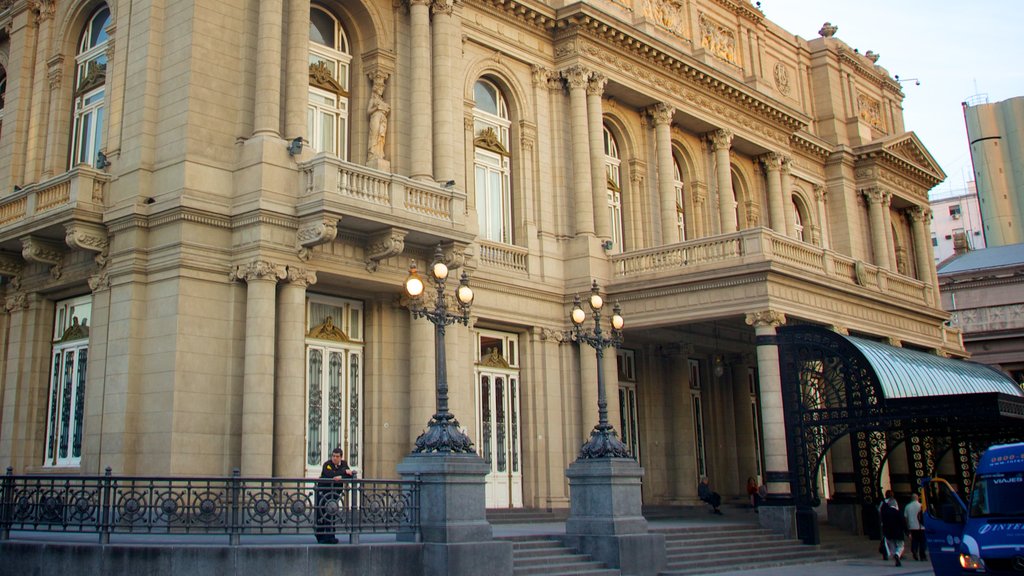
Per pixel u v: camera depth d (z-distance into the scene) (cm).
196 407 2280
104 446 2323
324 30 2867
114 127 2561
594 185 3366
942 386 3048
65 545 1694
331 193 2369
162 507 1725
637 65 3606
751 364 4084
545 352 3184
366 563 1686
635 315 3203
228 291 2384
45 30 2930
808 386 2955
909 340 3709
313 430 2533
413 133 2836
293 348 2369
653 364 3628
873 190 4891
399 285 2655
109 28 2672
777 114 4225
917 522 2772
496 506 3000
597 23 3391
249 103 2512
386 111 2834
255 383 2294
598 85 3431
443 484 1798
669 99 3728
